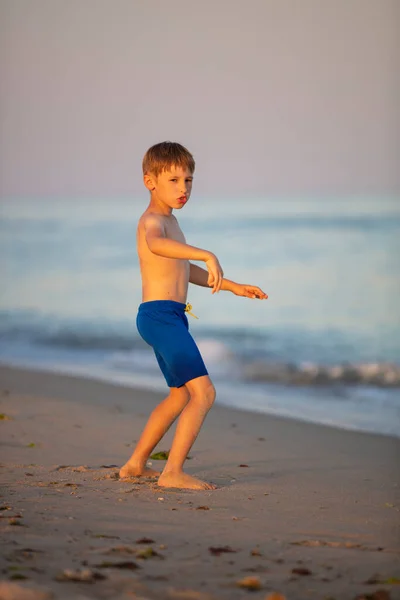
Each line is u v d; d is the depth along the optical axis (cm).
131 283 9000
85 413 2728
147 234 1638
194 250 1518
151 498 1479
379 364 4269
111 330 6000
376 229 12175
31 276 9750
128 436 2314
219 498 1510
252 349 5084
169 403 1738
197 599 901
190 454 2100
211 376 4100
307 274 8688
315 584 973
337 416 2988
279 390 3672
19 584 898
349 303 6962
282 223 13638
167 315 1684
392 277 8269
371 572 1026
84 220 17588
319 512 1398
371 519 1345
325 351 4981
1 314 6988
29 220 17950
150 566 1020
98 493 1509
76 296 8150
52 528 1202
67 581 936
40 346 5256
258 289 1736
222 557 1078
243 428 2573
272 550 1124
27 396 3078
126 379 3856
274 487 1661
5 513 1295
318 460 2042
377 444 2309
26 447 2091
